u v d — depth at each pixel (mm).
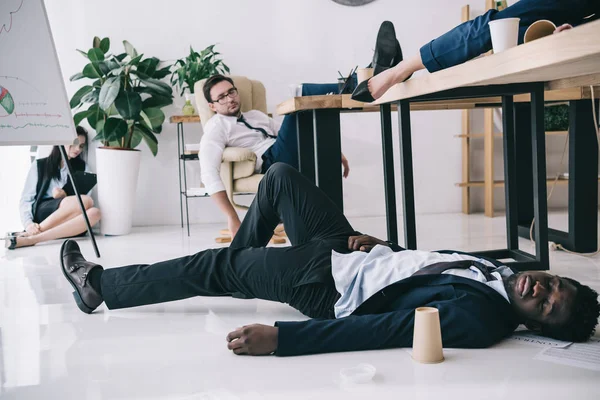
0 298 2225
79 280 1865
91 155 4266
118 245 3514
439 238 3381
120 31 4234
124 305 1809
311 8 4371
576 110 2736
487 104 2793
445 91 2121
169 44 4281
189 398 1226
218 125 3354
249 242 1901
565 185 4688
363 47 4438
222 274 1708
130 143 4074
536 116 2201
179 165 4121
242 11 4320
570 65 1409
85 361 1479
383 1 4422
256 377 1319
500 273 1497
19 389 1312
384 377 1290
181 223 4293
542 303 1426
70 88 4242
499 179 4641
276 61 4379
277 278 1622
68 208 3791
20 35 2699
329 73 4434
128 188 3955
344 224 1760
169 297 1759
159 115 4078
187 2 4270
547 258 2281
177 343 1593
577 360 1355
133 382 1324
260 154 3410
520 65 1320
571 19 1771
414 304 1471
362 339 1418
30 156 4301
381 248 1595
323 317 1594
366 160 4535
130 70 3959
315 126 2566
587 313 1425
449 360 1381
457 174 4621
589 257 2668
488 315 1435
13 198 4305
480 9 4500
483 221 4059
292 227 1807
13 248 3549
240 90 3785
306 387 1252
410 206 2170
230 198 3350
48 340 1667
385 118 2393
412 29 4465
